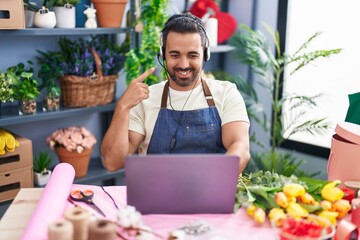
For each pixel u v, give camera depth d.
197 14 3.19
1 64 2.59
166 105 1.79
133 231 1.14
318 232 1.10
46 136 2.84
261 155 3.14
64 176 1.45
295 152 3.28
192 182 1.25
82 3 2.58
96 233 1.00
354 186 1.48
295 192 1.29
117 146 1.65
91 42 2.68
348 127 1.63
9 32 2.23
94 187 1.53
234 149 1.61
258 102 3.20
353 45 2.86
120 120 1.66
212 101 1.79
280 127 3.11
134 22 2.71
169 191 1.25
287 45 3.29
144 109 1.80
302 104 3.13
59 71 2.49
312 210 1.27
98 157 3.08
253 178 1.47
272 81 3.29
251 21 3.43
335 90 3.00
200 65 1.68
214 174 1.25
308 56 2.81
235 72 3.62
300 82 3.20
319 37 3.06
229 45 3.26
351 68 2.89
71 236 1.00
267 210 1.32
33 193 1.50
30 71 2.48
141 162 1.21
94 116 3.04
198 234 1.19
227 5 3.57
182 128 1.77
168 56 1.67
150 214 1.28
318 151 3.13
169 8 3.13
